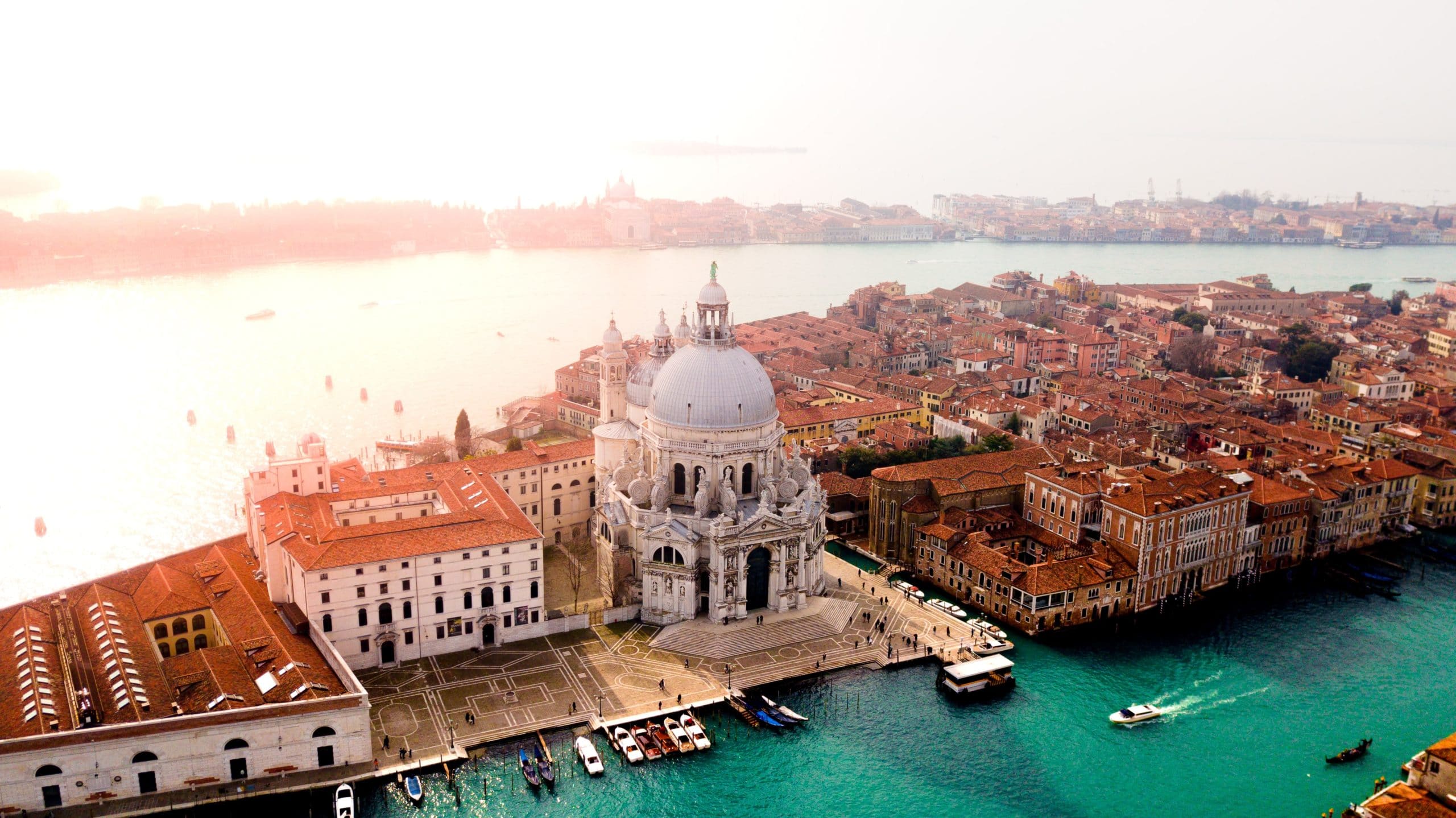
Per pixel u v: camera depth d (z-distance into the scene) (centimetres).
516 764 13888
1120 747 14675
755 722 14925
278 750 13212
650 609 17888
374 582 15812
